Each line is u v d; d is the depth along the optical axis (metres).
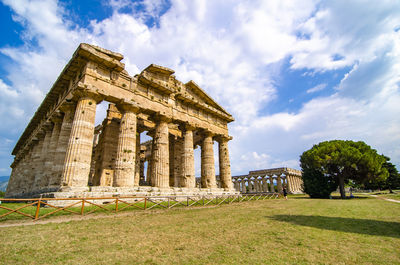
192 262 5.53
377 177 36.12
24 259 5.57
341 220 11.51
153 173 24.45
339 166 37.03
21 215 11.28
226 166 35.03
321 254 6.11
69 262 5.45
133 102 22.73
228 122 39.09
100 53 20.86
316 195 38.94
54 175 20.14
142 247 6.75
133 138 22.33
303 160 42.06
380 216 12.92
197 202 20.64
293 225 10.13
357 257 5.86
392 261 5.55
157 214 13.23
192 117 31.12
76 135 18.36
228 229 9.27
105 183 26.39
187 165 28.31
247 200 26.20
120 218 11.52
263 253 6.21
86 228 9.09
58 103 25.41
